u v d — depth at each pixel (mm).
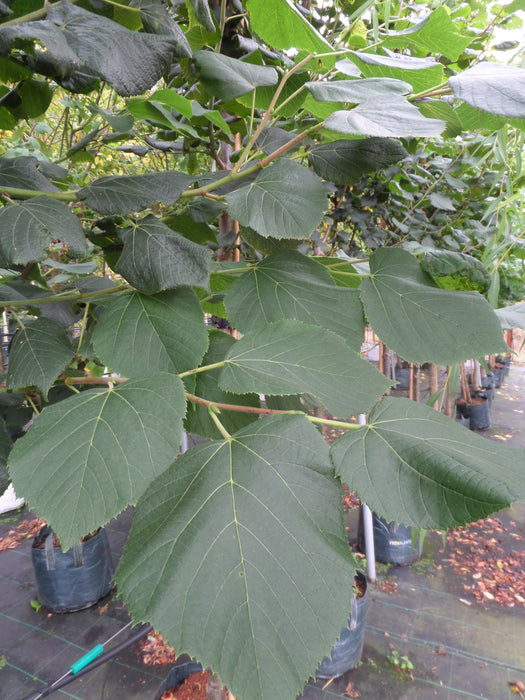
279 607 282
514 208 1239
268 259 626
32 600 2027
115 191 570
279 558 300
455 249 2043
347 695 1594
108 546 2088
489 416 4742
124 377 479
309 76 766
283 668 264
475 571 2258
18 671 1688
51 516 312
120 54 445
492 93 438
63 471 332
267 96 825
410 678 1668
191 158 1576
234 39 954
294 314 571
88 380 566
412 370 2441
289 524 315
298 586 289
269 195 541
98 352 492
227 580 292
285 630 275
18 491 325
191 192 604
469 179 2074
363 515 2279
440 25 607
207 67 622
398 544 2252
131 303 530
